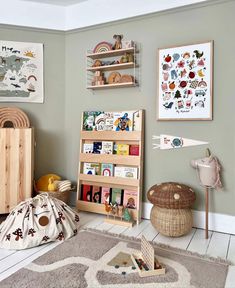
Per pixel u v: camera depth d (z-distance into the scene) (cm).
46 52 301
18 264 176
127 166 268
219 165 234
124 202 265
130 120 268
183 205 213
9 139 252
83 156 286
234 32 228
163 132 260
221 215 237
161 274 164
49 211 213
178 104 249
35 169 301
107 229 238
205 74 237
